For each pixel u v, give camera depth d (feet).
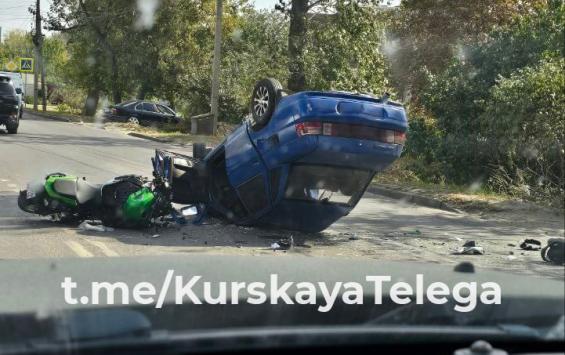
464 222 44.98
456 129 66.49
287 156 32.91
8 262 8.70
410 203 54.08
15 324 5.88
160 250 31.32
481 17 100.58
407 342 6.14
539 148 55.62
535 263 32.40
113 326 5.63
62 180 35.42
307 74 93.71
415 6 104.78
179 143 98.43
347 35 92.73
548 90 55.52
